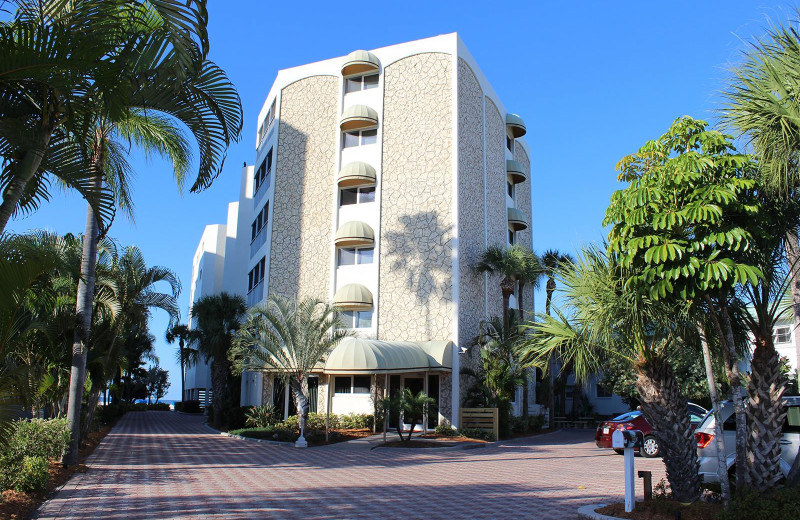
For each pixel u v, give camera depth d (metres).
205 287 55.62
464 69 33.97
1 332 7.81
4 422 7.95
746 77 7.74
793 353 25.12
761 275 7.61
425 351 29.11
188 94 8.26
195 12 6.50
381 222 32.34
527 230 45.19
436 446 23.64
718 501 9.55
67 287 17.83
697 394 31.33
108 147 14.51
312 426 28.75
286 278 34.16
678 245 8.02
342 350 26.06
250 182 51.34
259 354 25.16
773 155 7.72
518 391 36.41
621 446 9.44
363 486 13.53
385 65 34.25
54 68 6.17
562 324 9.60
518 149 44.03
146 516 9.81
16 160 7.38
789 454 11.20
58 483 13.01
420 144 32.56
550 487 13.47
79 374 15.53
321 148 35.03
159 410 75.94
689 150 8.73
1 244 8.09
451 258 30.67
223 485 13.41
